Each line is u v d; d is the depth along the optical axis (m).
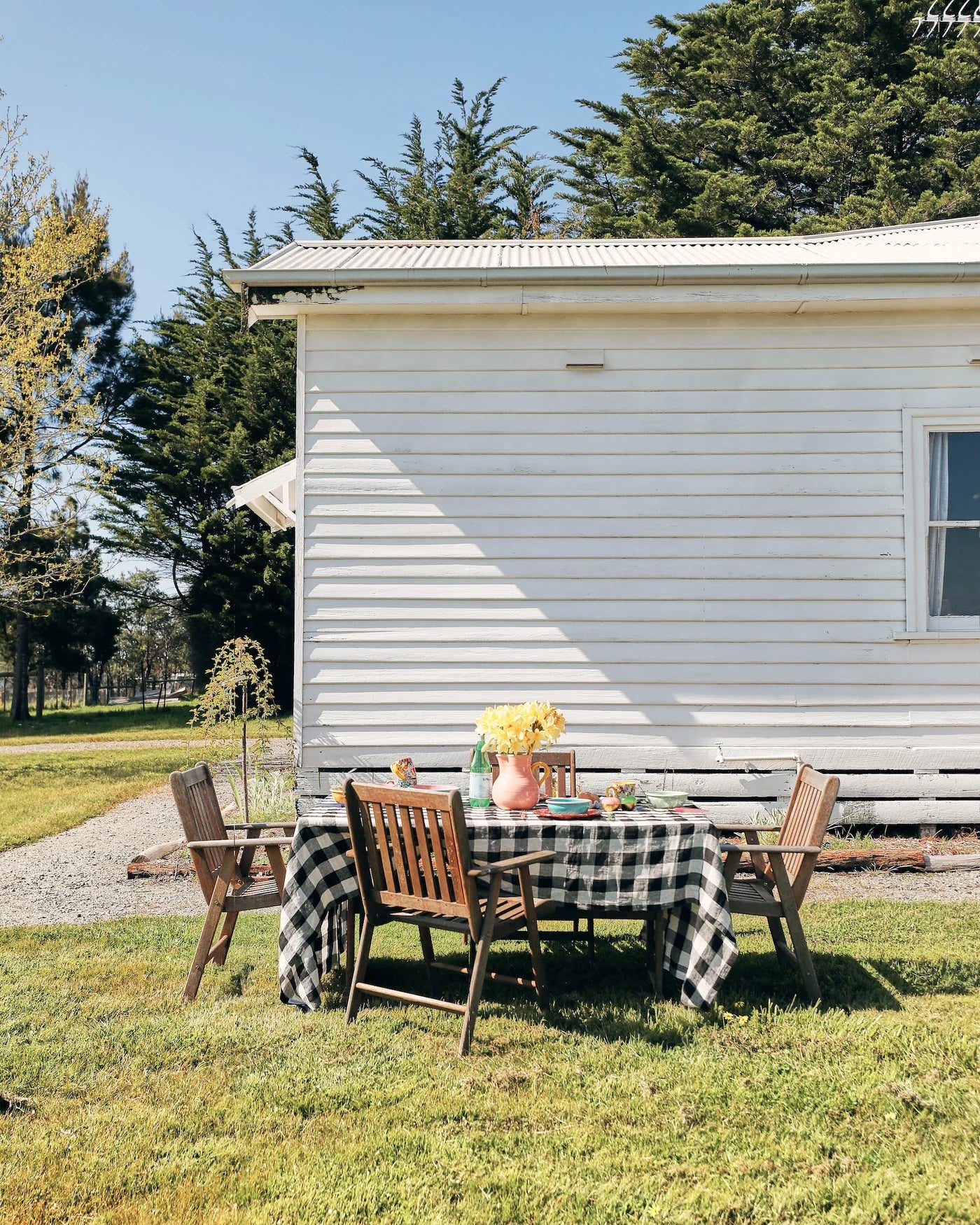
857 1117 3.26
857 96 22.72
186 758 15.55
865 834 7.59
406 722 7.46
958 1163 2.97
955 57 21.38
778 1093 3.42
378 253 8.86
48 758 16.19
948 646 7.52
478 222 25.89
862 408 7.62
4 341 14.38
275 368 25.09
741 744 7.48
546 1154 3.05
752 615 7.52
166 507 24.88
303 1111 3.36
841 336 7.64
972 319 7.64
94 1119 3.30
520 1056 3.79
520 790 4.70
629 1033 3.98
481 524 7.55
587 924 5.68
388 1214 2.75
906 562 7.54
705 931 4.19
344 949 4.86
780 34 24.67
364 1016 4.23
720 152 24.66
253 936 5.54
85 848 8.41
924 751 7.46
